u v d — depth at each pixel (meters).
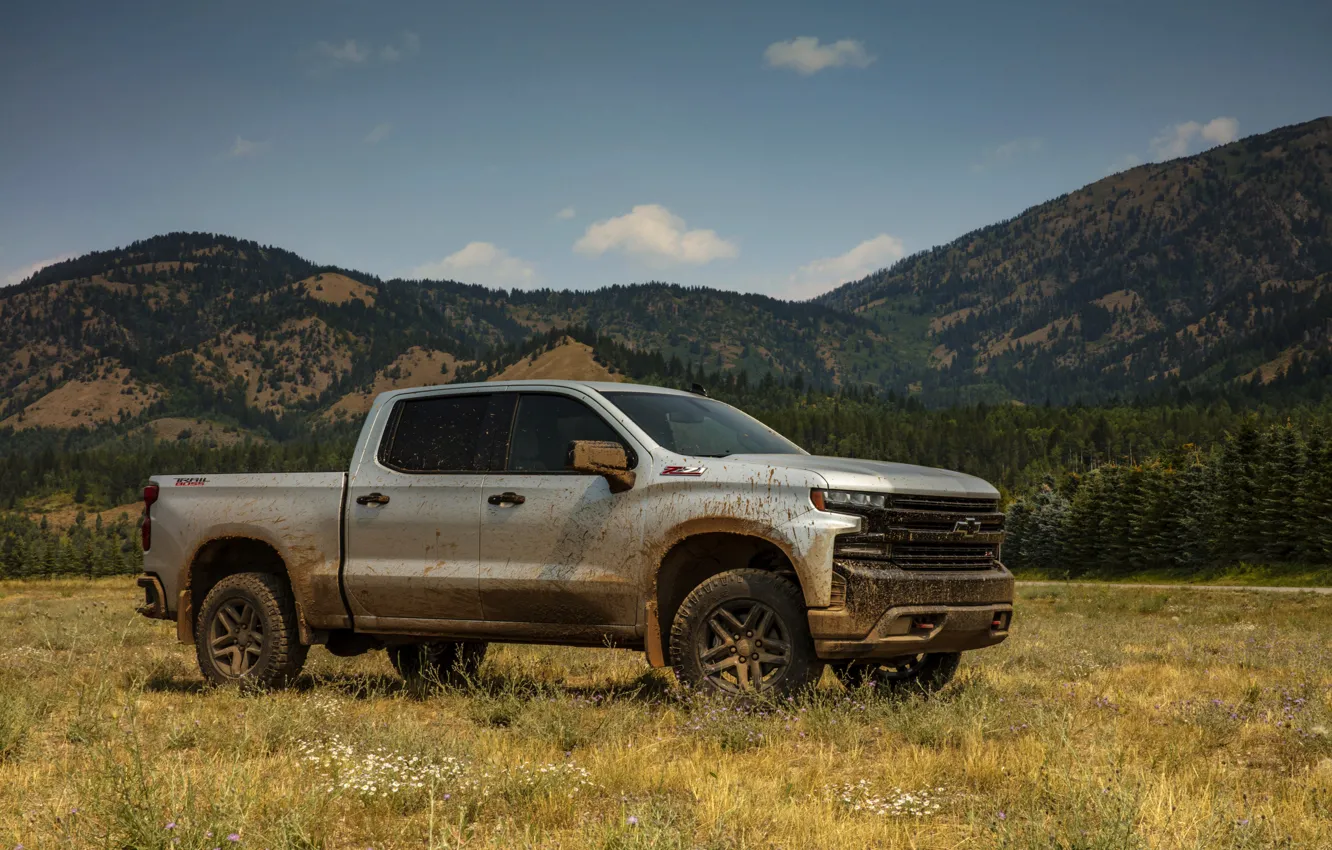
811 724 5.35
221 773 4.18
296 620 7.31
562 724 5.34
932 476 6.21
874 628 5.63
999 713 5.53
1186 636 15.15
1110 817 3.31
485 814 3.98
